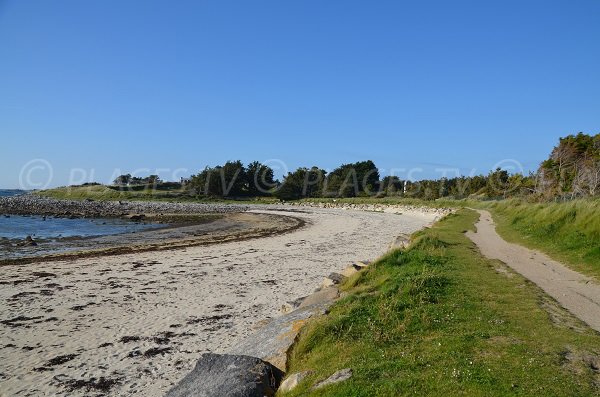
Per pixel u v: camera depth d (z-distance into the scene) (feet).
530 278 42.42
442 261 49.90
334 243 108.99
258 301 52.85
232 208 288.71
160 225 166.40
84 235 127.44
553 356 22.38
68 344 38.55
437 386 19.36
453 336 25.68
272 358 27.22
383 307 31.09
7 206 256.73
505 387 18.83
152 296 54.54
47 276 64.85
